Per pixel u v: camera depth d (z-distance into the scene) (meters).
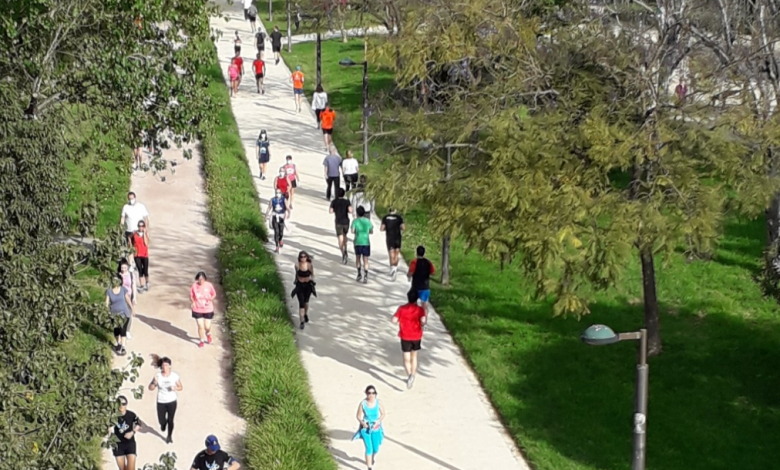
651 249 16.95
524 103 17.70
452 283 23.22
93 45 19.12
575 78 17.52
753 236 25.67
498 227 16.00
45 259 11.75
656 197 16.20
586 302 16.27
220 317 21.27
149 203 28.02
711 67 18.78
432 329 21.11
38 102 18.08
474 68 21.33
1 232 11.41
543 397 18.34
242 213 26.92
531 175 15.76
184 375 18.86
